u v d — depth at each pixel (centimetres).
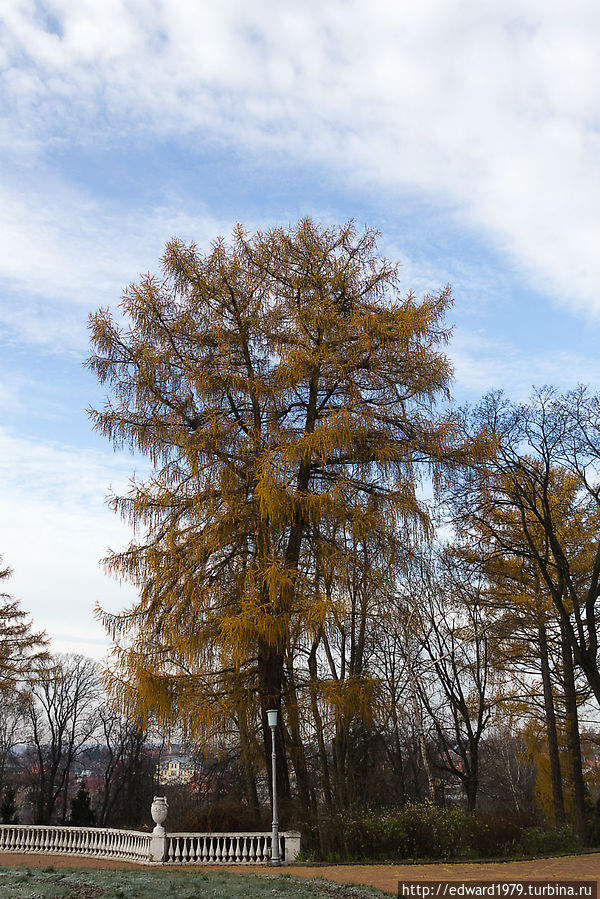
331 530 1834
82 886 1228
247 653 1758
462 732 3102
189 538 1817
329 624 1727
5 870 1438
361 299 2006
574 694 2538
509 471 2530
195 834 1747
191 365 1925
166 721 1753
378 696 1783
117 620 1830
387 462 1845
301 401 1986
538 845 1936
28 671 3794
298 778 1984
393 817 1798
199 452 1800
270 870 1537
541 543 2686
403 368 1919
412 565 1934
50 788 5403
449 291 1983
